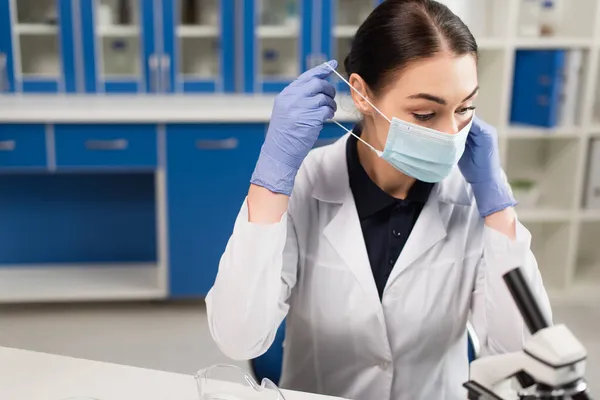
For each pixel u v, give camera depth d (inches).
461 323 48.7
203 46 120.3
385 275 46.3
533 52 110.7
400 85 39.2
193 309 114.7
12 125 100.0
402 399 48.1
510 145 121.0
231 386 34.9
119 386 37.6
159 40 116.1
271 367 50.6
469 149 45.2
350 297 46.1
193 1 117.7
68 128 101.1
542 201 121.6
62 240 122.1
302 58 119.3
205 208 108.3
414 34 38.2
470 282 48.1
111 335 103.7
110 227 122.6
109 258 124.1
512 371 26.1
